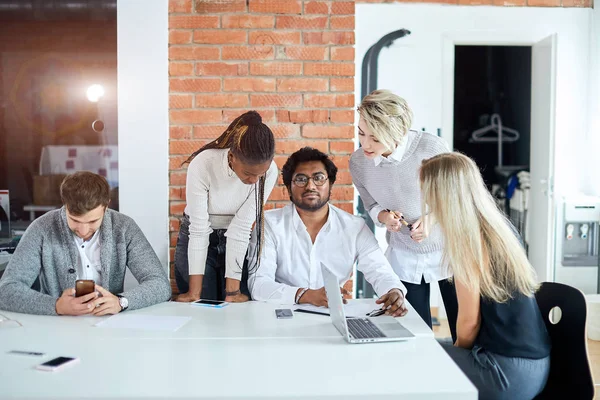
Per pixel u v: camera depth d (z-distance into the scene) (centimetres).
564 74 373
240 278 239
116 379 140
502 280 174
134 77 323
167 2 321
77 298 199
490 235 176
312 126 329
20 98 335
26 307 202
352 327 182
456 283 179
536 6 367
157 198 328
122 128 325
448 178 179
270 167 233
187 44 324
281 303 220
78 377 142
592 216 366
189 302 223
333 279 176
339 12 325
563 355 183
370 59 367
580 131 377
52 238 222
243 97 327
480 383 171
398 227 249
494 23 367
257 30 325
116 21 332
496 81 557
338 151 330
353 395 132
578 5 370
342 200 331
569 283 370
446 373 145
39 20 332
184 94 326
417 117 372
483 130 541
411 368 149
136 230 236
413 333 180
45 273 223
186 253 265
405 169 245
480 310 179
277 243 241
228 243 238
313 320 195
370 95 235
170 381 139
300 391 133
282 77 327
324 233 243
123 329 183
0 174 337
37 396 130
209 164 230
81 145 337
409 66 369
